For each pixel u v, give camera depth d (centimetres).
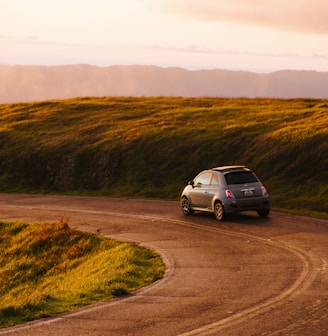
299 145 3866
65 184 4734
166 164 4412
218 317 1145
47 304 1302
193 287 1473
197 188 2909
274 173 3769
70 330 1082
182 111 5828
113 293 1398
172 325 1097
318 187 3425
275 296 1318
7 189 4859
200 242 2250
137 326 1098
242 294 1361
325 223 2581
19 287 2447
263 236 2297
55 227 2884
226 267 1747
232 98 7175
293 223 2603
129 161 4606
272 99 6819
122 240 2450
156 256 2009
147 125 5300
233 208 2706
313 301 1245
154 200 3869
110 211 3422
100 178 4606
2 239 2998
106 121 5819
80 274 2162
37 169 4947
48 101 7394
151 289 1465
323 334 996
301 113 4922
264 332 1023
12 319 1179
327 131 3941
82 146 4988
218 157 4262
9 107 7344
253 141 4259
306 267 1677
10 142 5444
